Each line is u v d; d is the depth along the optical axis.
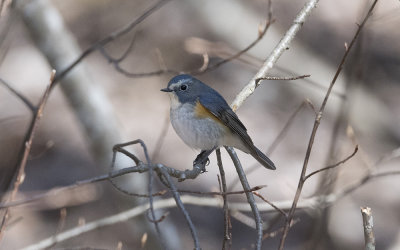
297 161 13.49
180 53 16.95
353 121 14.05
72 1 17.88
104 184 12.59
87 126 11.73
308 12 7.61
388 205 12.47
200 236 12.53
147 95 15.76
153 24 17.69
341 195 8.78
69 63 11.52
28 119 14.31
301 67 16.08
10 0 7.96
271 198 12.39
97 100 11.78
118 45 17.23
